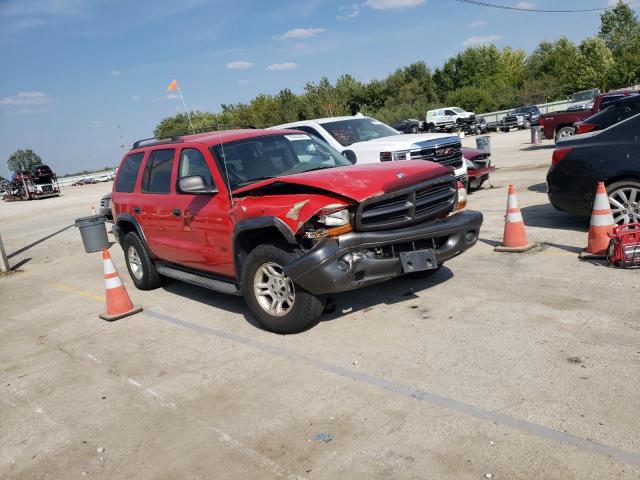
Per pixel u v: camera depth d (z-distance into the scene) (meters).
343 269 4.48
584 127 10.88
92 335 6.02
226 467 3.23
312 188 4.64
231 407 3.93
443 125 46.09
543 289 5.38
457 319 4.89
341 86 73.75
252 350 4.87
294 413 3.71
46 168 39.59
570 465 2.81
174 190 6.25
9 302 8.24
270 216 4.71
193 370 4.65
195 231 5.87
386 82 75.50
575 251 6.53
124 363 5.06
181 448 3.51
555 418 3.22
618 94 17.36
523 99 69.25
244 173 5.54
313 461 3.16
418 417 3.44
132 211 7.14
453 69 84.06
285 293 4.91
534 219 8.55
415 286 5.96
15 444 3.90
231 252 5.41
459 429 3.25
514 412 3.34
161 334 5.70
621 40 56.00
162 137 7.56
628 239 5.78
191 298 6.91
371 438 3.29
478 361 4.05
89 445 3.73
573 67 61.38
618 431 3.03
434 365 4.09
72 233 15.68
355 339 4.76
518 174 14.37
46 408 4.38
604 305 4.78
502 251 6.92
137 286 7.71
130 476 3.30
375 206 4.60
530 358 3.99
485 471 2.86
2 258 10.67
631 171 6.56
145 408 4.12
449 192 5.18
